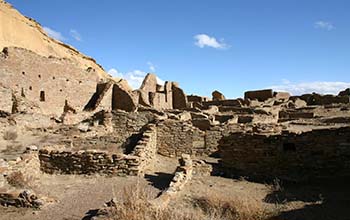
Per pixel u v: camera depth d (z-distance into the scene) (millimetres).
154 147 19016
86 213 10125
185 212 8773
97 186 13203
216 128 20344
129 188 11961
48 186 13172
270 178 14133
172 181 11773
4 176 12336
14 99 29500
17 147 18562
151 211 8062
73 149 18094
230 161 15391
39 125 26219
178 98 55438
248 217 8781
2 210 10367
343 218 8750
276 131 16906
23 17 70438
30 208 10555
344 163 13430
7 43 52938
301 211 9469
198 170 14797
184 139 20344
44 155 15570
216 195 10656
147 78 51594
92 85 45062
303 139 14148
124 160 14992
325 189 11992
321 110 39125
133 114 25016
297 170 14141
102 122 25375
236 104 51719
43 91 37125
